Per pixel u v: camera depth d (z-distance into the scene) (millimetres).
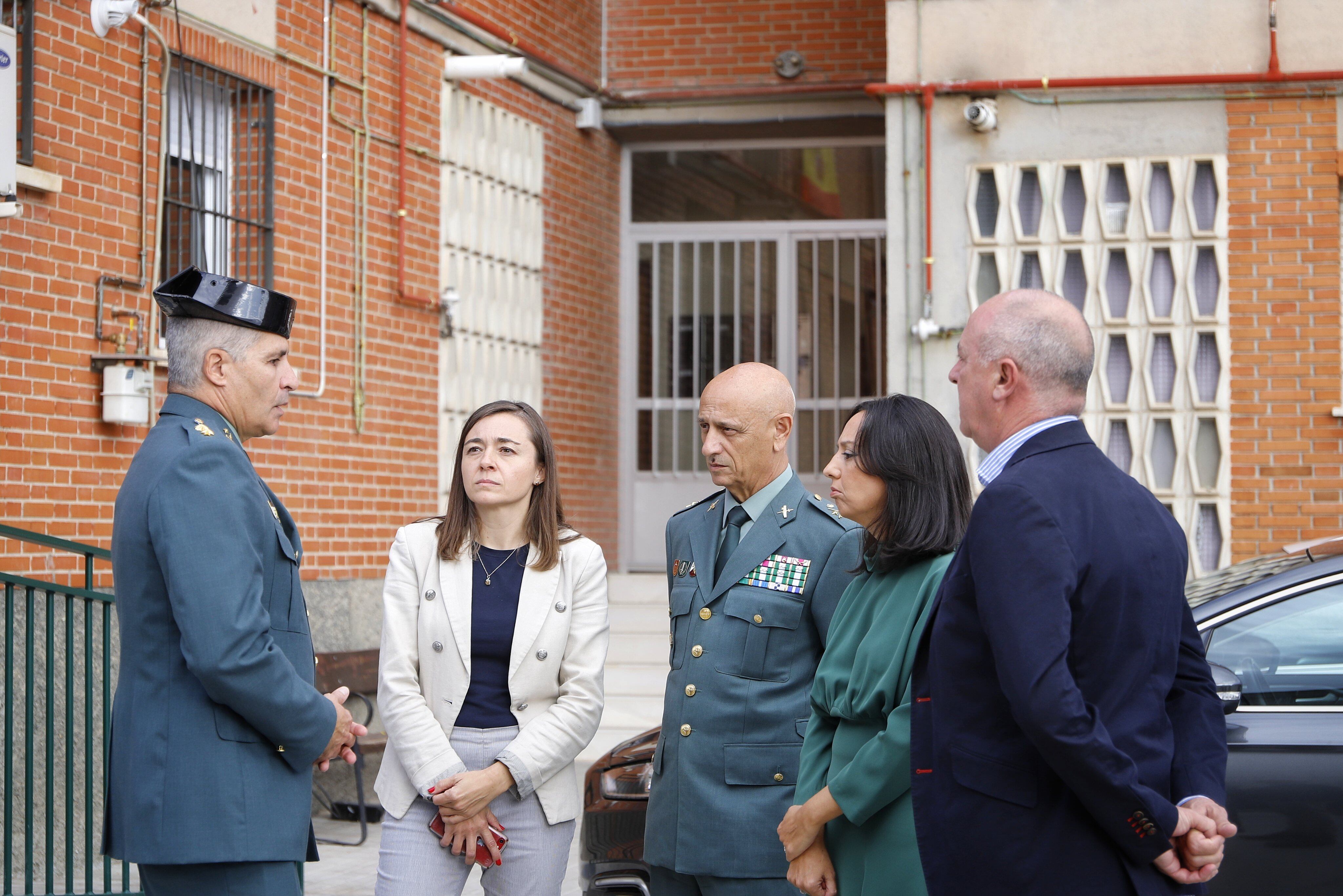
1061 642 2006
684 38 10531
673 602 3260
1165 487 7949
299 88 7441
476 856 3129
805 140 10844
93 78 6164
